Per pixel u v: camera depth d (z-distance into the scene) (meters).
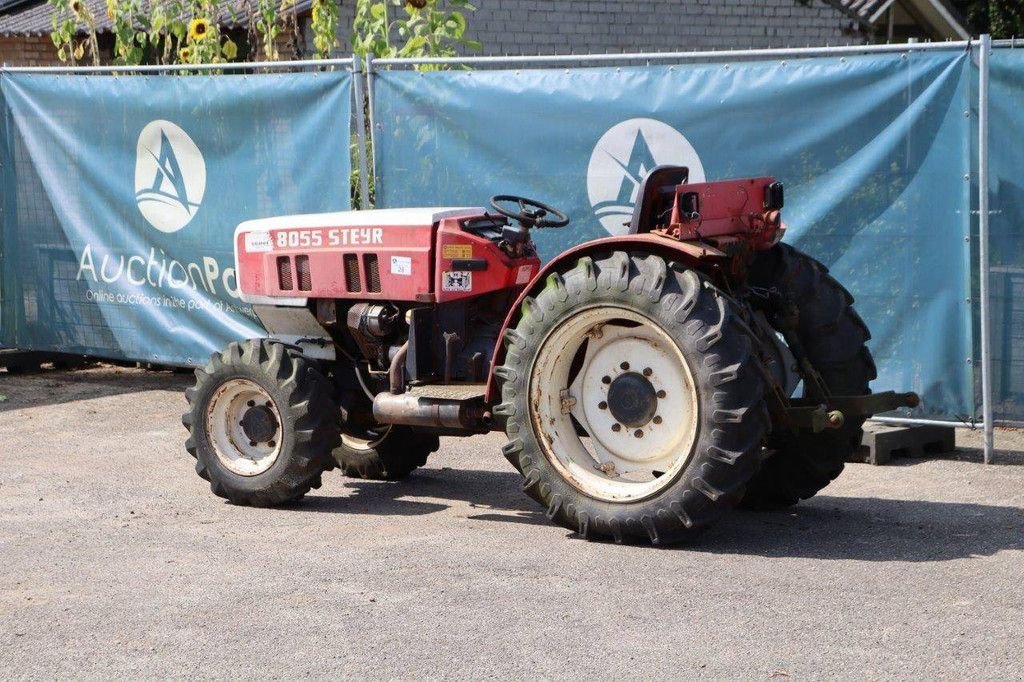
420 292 6.46
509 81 8.55
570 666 4.32
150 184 9.98
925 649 4.40
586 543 5.79
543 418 5.87
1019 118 7.31
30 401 9.77
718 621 4.71
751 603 4.90
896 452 7.68
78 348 10.53
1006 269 7.42
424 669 4.32
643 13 16.61
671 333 5.49
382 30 10.97
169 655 4.49
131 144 10.02
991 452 7.48
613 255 5.72
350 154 9.11
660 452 5.73
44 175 10.47
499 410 5.96
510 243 6.45
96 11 16.45
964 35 20.14
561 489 5.80
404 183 8.96
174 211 9.88
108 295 10.30
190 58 12.70
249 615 4.88
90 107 10.16
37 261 10.62
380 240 6.58
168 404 9.62
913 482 7.04
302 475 6.49
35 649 4.58
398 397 6.38
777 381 5.97
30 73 10.44
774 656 4.36
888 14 20.03
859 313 7.80
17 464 7.75
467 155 8.73
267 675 4.30
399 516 6.42
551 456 5.84
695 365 5.44
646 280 5.55
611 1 16.44
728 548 5.68
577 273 5.75
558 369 5.89
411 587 5.17
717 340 5.40
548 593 5.06
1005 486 6.91
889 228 7.68
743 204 5.87
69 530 6.19
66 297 10.53
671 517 5.53
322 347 6.92
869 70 7.61
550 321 5.80
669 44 16.83
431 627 4.70
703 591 5.05
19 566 5.59
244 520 6.36
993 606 4.82
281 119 9.32
